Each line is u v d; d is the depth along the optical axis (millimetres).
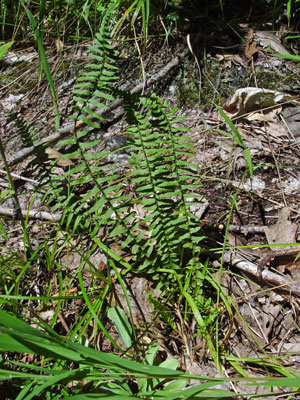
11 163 2570
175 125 2777
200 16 3137
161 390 1605
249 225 2293
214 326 1932
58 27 3203
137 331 1913
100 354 1381
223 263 2131
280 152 2592
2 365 1711
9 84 3117
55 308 2010
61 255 2217
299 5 3164
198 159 2576
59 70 3105
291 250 2064
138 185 2463
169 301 1996
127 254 2146
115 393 1540
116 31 3094
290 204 2357
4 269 2031
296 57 2023
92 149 2693
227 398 1661
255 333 1945
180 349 1905
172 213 1908
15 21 3281
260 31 3195
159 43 3125
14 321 1291
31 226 2346
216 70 2980
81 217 1999
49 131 2777
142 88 2885
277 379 1402
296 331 1944
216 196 2418
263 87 2883
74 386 1710
